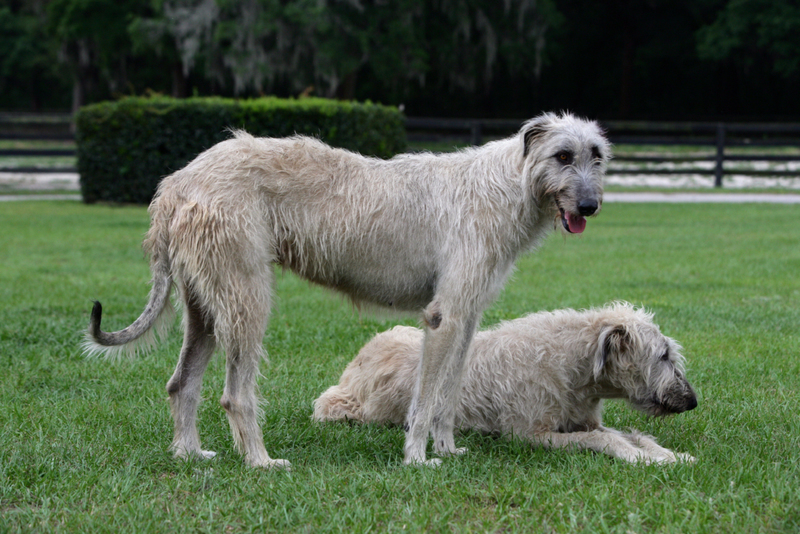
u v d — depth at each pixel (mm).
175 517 3479
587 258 12414
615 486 3830
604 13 52688
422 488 3820
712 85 55000
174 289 4402
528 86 56688
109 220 16766
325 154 4422
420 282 4488
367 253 4395
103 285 9625
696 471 4008
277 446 4625
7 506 3684
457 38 40875
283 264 4418
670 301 8836
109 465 4152
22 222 16312
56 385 5707
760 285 9922
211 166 4199
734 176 29859
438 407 4551
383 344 5352
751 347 6844
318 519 3490
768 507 3547
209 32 37469
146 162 19438
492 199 4395
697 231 15984
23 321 7547
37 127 46125
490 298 4504
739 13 43656
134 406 5227
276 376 6070
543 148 4348
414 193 4434
